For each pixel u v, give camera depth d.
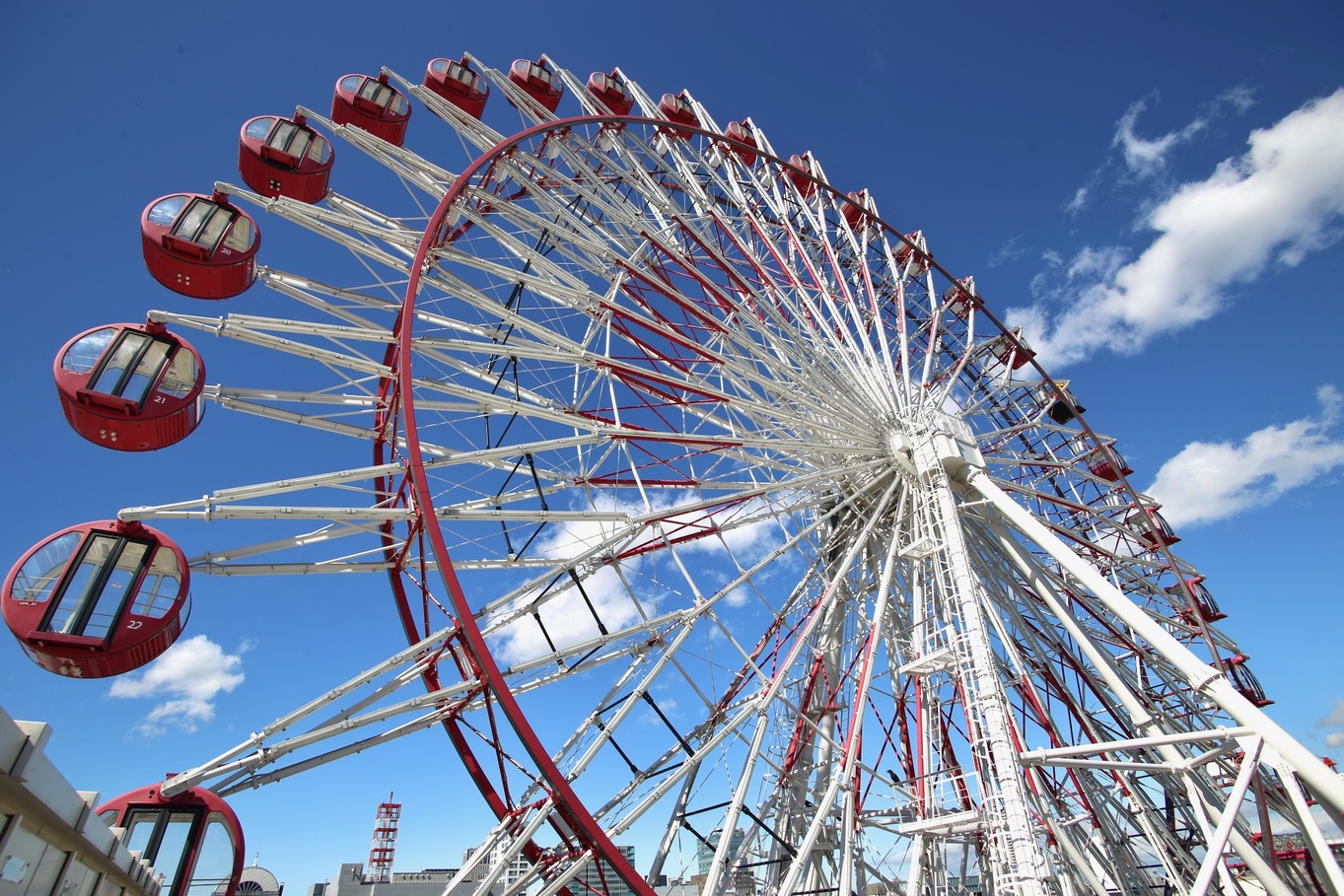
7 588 12.32
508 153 20.94
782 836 19.50
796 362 22.47
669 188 26.78
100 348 14.64
